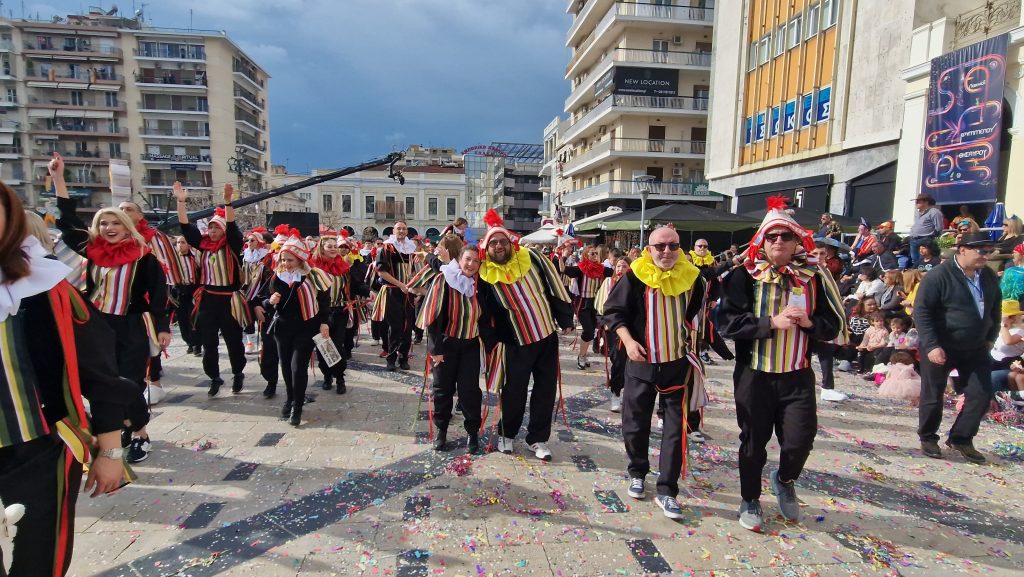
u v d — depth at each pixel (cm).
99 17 5509
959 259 424
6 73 5091
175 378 663
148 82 5375
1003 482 397
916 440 485
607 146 3212
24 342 163
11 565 161
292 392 507
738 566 287
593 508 346
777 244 301
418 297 464
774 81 2036
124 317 404
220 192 5278
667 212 1338
